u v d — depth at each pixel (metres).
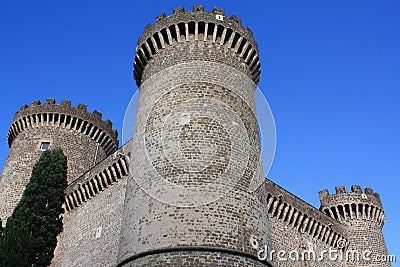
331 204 46.69
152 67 29.67
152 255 20.53
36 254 29.31
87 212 36.53
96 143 48.88
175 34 29.81
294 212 38.00
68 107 48.25
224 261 20.19
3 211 41.66
